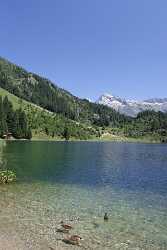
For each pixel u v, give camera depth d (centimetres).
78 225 2995
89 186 5269
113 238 2697
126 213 3528
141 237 2758
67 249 2381
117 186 5394
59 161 9100
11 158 9031
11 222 2966
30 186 5000
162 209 3772
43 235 2644
